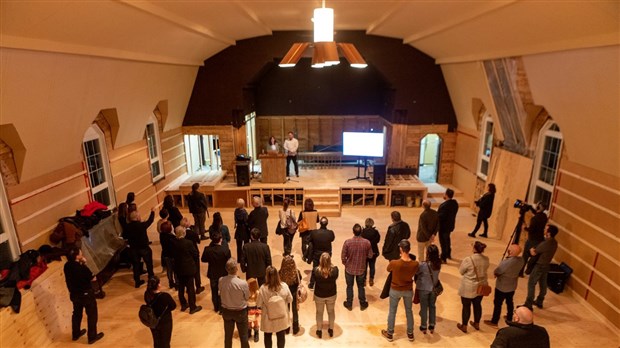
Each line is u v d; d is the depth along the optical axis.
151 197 10.78
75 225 6.80
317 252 6.61
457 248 9.01
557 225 7.58
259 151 15.84
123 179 9.34
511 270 5.67
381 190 11.73
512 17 5.96
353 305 6.74
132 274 7.93
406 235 6.81
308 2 7.28
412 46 11.85
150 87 9.29
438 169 13.37
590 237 6.66
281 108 15.41
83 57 6.11
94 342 5.78
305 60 14.88
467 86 10.68
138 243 7.16
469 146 11.83
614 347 5.67
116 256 7.79
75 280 5.49
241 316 5.04
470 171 11.81
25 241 6.15
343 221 10.80
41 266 5.87
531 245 7.26
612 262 6.13
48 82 5.64
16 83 5.04
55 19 4.69
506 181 9.49
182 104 12.10
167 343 4.87
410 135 12.70
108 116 8.56
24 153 5.94
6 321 5.00
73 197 7.43
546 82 6.91
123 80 7.83
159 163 11.47
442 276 7.72
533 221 7.25
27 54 4.90
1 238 5.76
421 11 7.31
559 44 5.89
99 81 6.98
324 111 15.47
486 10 6.00
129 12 5.55
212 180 12.27
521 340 3.75
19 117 5.48
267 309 4.83
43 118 5.98
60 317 6.04
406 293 5.54
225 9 7.11
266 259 6.14
